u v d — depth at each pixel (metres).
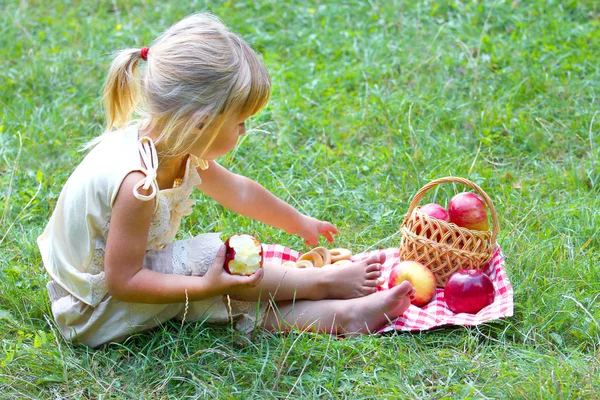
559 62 4.86
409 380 2.48
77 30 5.59
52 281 2.80
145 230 2.51
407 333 2.72
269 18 5.77
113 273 2.51
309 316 2.77
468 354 2.58
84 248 2.60
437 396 2.40
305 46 5.38
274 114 4.49
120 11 6.07
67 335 2.74
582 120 4.23
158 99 2.46
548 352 2.59
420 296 2.91
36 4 6.14
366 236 3.52
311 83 4.88
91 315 2.68
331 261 3.18
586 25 5.26
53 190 3.82
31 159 4.12
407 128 4.26
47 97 4.84
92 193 2.53
